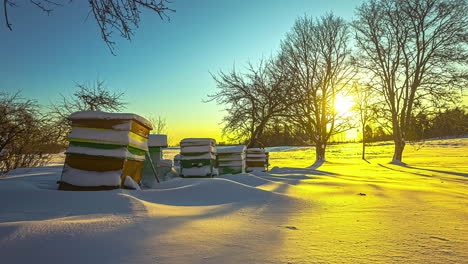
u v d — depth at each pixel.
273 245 2.33
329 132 25.59
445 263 1.99
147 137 6.06
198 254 2.05
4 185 4.30
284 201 4.61
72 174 4.84
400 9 23.47
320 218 3.46
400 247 2.33
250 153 12.91
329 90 25.48
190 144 8.41
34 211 3.38
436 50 23.03
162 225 2.76
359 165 21.38
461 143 43.66
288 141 22.20
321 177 9.55
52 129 10.03
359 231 2.85
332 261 2.00
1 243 2.06
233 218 3.35
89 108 12.19
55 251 2.00
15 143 8.35
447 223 3.23
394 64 24.78
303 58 25.64
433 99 22.92
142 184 6.37
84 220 2.79
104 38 4.22
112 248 2.09
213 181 5.54
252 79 18.92
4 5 3.37
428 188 7.32
